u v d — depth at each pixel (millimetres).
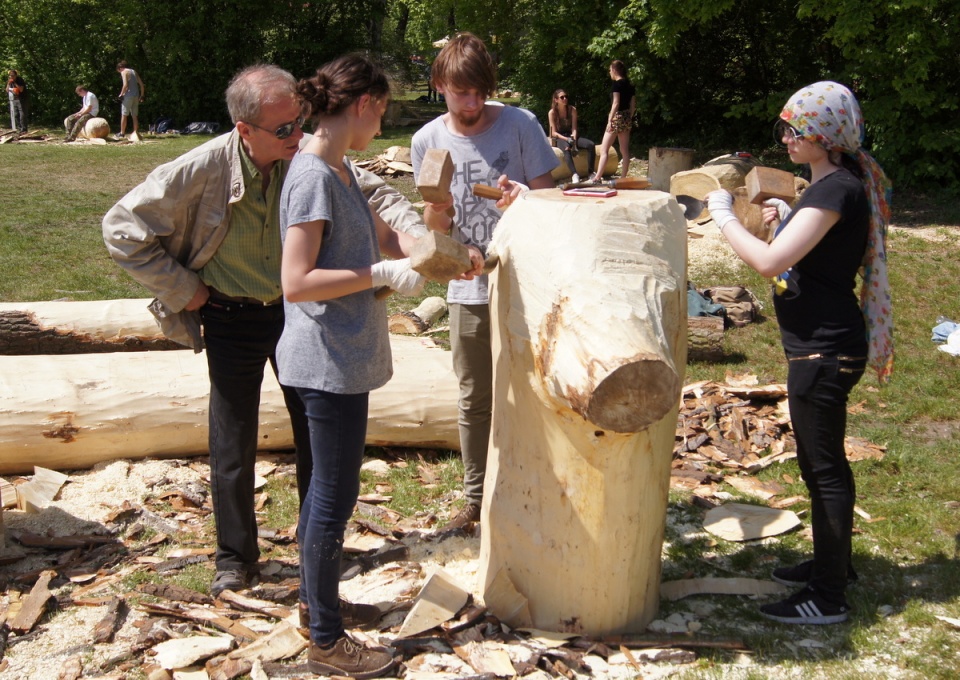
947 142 11336
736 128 16719
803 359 3086
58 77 23172
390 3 23312
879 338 3119
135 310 5508
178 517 4055
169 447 4523
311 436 2770
